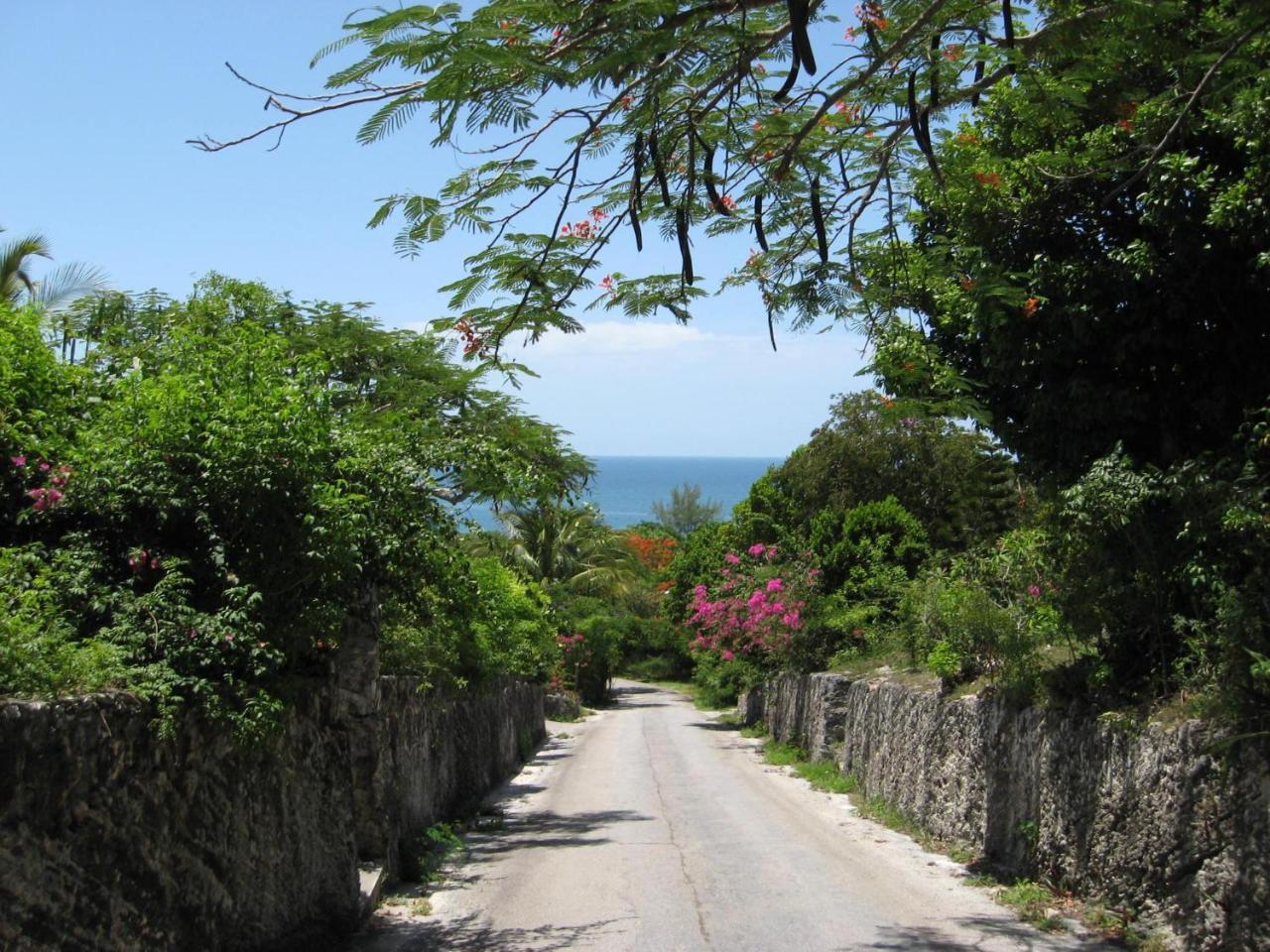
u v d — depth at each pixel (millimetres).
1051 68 6590
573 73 4902
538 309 6613
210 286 11234
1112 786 8289
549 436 11852
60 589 5852
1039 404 9766
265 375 7250
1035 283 9281
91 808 4715
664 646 64062
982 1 5840
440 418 11383
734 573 31797
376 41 4539
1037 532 11289
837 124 7062
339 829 8008
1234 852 6680
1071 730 9148
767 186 7223
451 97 4613
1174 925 7258
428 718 13016
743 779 19312
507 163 5797
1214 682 7414
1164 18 5781
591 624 41656
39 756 4293
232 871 6133
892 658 19484
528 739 25203
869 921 8227
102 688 5082
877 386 9188
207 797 5859
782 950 7352
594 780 19203
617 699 52688
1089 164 8734
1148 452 9789
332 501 6797
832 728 20406
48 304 12578
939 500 31125
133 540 6480
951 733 12422
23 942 4188
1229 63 6719
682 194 7148
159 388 6730
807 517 31938
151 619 5918
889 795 14930
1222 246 8508
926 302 9938
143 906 5113
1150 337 9055
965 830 11594
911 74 6129
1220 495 7578
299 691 7309
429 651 13281
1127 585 8711
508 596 18219
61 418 7141
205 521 6457
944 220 10211
